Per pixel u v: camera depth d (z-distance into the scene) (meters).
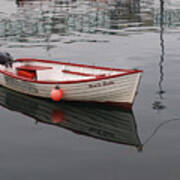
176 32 29.27
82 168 8.70
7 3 50.25
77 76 14.53
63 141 10.28
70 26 32.66
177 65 18.72
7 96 14.52
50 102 13.78
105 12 42.06
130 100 12.59
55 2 51.78
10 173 8.48
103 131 10.99
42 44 25.12
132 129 11.02
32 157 9.30
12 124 11.56
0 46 24.41
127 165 8.83
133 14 40.38
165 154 9.36
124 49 23.14
